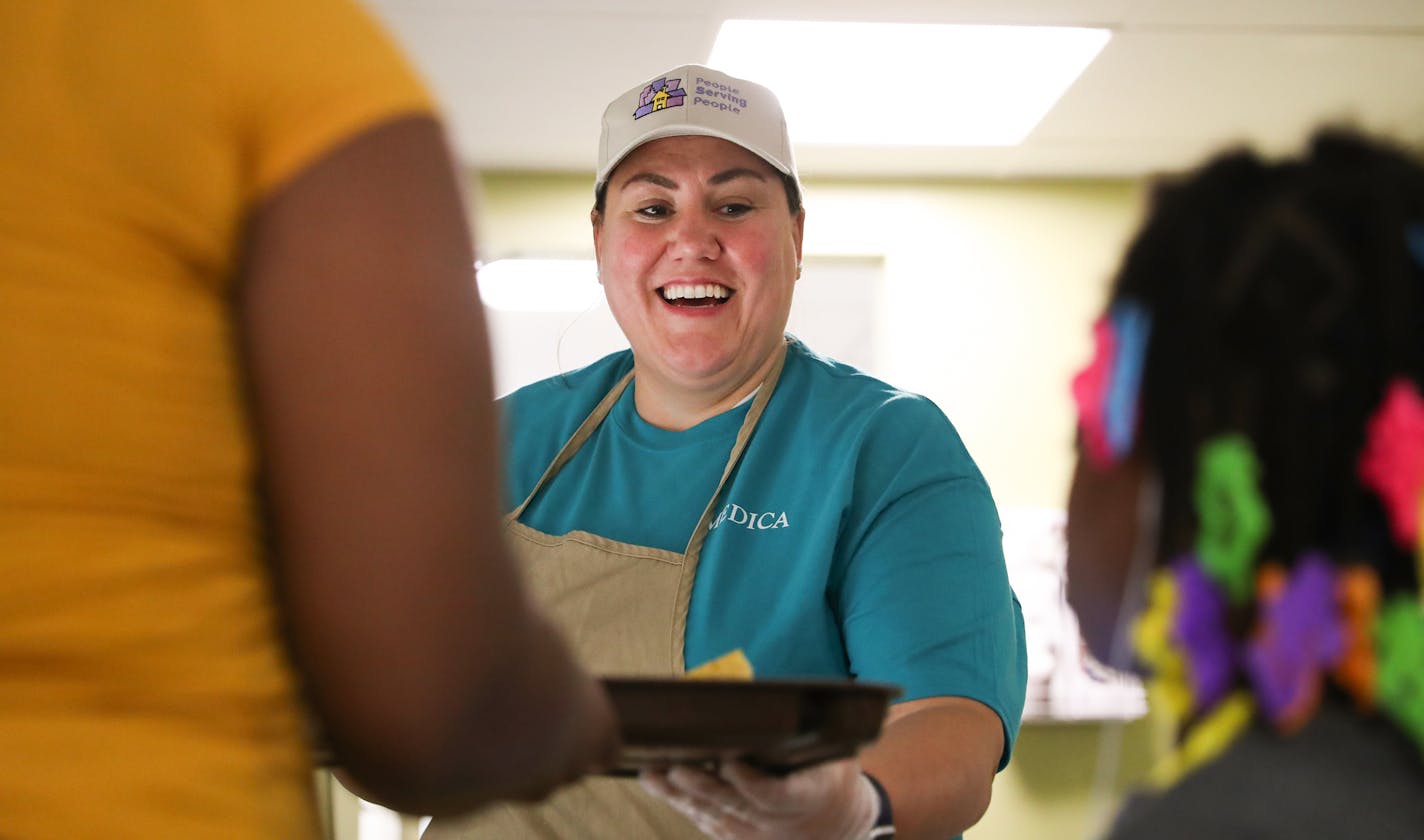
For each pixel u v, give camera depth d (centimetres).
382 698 56
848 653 137
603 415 160
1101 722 380
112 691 51
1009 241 412
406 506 55
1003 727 130
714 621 139
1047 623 386
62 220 51
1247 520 62
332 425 55
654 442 154
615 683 74
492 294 400
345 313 55
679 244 152
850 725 77
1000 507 401
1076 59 335
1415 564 61
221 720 53
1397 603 60
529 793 66
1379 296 62
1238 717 62
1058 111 365
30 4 53
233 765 53
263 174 55
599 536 149
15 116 52
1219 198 66
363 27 58
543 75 342
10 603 49
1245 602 62
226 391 55
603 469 156
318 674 57
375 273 55
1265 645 61
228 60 54
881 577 134
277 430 56
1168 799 61
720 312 152
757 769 89
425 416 56
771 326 154
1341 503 61
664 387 156
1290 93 352
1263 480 62
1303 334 62
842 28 319
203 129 54
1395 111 361
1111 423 67
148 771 50
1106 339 68
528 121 369
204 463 54
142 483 52
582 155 394
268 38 55
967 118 371
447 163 59
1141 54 332
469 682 57
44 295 51
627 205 158
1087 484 69
